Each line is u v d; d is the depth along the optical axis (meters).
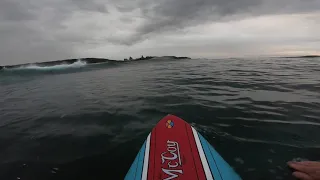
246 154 2.97
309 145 3.16
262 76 9.41
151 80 9.61
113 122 4.32
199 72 11.77
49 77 11.86
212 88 7.25
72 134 3.79
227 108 4.95
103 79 10.46
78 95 6.90
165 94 6.60
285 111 4.62
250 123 4.02
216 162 2.59
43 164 2.87
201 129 3.81
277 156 2.90
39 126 4.23
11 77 12.09
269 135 3.52
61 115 4.86
